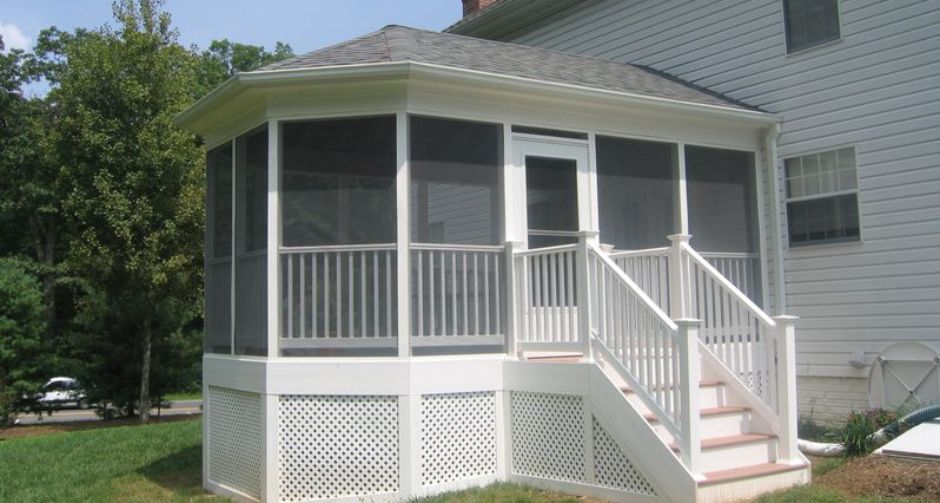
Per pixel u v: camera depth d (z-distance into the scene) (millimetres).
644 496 6387
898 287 9492
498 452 7523
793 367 6977
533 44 15141
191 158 16781
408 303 7195
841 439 7984
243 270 8008
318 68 7109
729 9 11555
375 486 7062
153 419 19312
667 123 9469
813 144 10383
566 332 7484
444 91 7602
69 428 18406
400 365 7082
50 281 30906
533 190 8328
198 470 9242
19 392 19500
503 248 7805
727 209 10203
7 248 32719
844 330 9984
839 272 10062
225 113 8297
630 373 6668
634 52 13078
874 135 9766
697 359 6219
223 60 36344
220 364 8125
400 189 7305
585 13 14031
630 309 6707
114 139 16562
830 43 10250
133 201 16500
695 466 6109
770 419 7070
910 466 6918
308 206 7539
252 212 8062
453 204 7738
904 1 9539
